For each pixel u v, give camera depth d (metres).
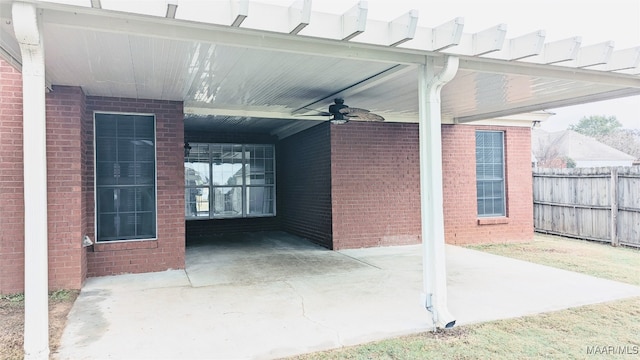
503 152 9.13
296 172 9.70
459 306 4.34
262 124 9.23
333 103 6.53
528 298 4.63
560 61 4.00
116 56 3.96
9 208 4.74
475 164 8.79
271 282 5.41
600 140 37.50
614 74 4.83
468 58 3.94
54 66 4.25
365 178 8.05
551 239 9.51
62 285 5.01
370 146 8.09
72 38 3.43
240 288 5.11
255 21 3.10
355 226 7.98
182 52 3.87
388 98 6.29
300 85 5.30
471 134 8.75
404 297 4.69
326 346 3.33
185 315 4.07
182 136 6.21
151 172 6.05
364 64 4.32
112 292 4.91
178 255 6.16
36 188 2.77
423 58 3.92
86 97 5.65
